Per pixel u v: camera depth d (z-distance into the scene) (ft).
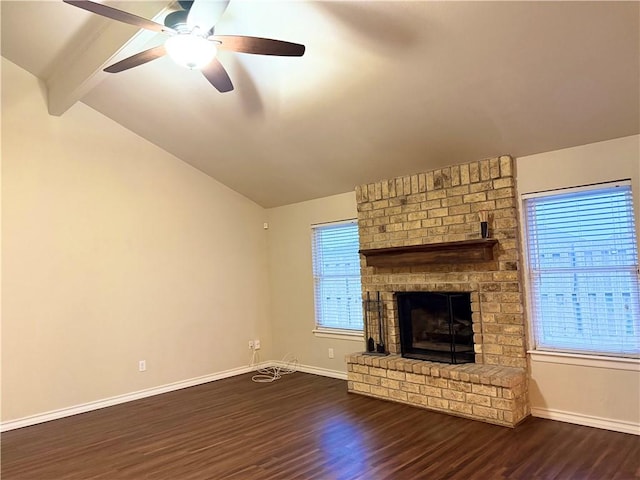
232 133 15.33
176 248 17.69
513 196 12.85
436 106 11.60
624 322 11.33
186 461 10.58
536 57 9.45
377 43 10.02
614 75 9.51
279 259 20.39
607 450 10.11
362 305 16.80
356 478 9.34
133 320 16.30
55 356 14.43
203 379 18.08
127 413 14.47
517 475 9.13
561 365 12.08
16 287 13.83
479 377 12.23
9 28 12.49
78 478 9.95
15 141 14.10
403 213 15.29
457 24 9.05
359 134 13.57
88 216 15.47
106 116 16.11
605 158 11.42
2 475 10.23
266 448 11.12
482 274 13.39
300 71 11.58
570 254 12.16
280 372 19.31
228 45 8.35
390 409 13.64
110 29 11.52
